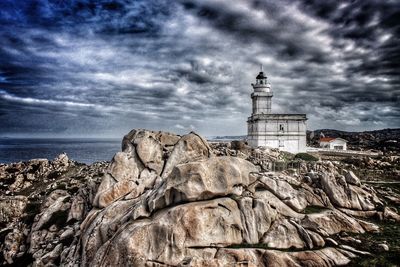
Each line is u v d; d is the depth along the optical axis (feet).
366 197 126.21
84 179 215.92
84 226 117.70
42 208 173.88
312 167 164.04
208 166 103.65
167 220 90.58
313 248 93.09
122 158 130.11
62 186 208.85
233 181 105.50
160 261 85.46
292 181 123.95
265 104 309.63
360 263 87.71
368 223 109.40
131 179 124.57
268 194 111.34
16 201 186.19
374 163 217.15
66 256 110.83
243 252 87.35
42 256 119.14
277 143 284.82
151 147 134.51
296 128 287.07
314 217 106.22
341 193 124.16
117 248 89.51
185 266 81.05
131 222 95.96
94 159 602.44
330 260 87.97
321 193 122.42
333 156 269.64
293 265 86.43
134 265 85.61
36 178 264.31
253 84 317.01
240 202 100.42
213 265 82.17
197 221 90.58
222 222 93.09
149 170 127.54
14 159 602.03
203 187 97.40
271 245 92.84
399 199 139.03
